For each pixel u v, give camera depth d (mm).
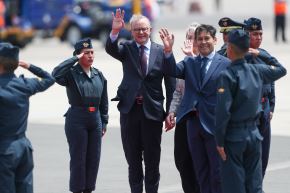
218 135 19969
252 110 20156
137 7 73688
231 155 20156
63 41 92562
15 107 19734
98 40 91000
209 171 22984
